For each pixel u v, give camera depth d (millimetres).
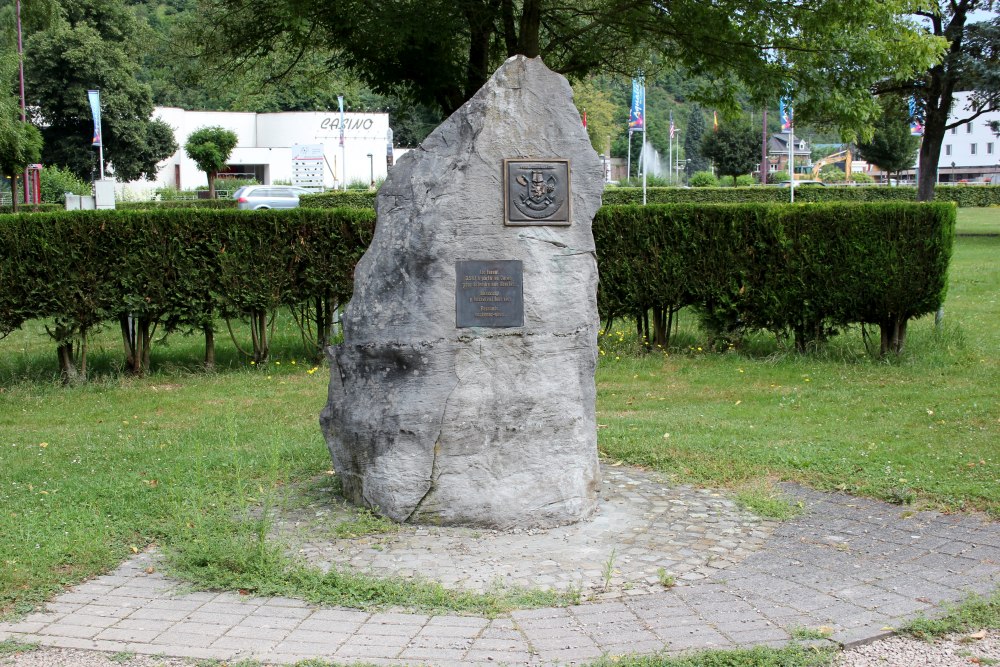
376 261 6316
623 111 83375
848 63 13594
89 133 51219
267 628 4633
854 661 4297
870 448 7977
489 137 6227
